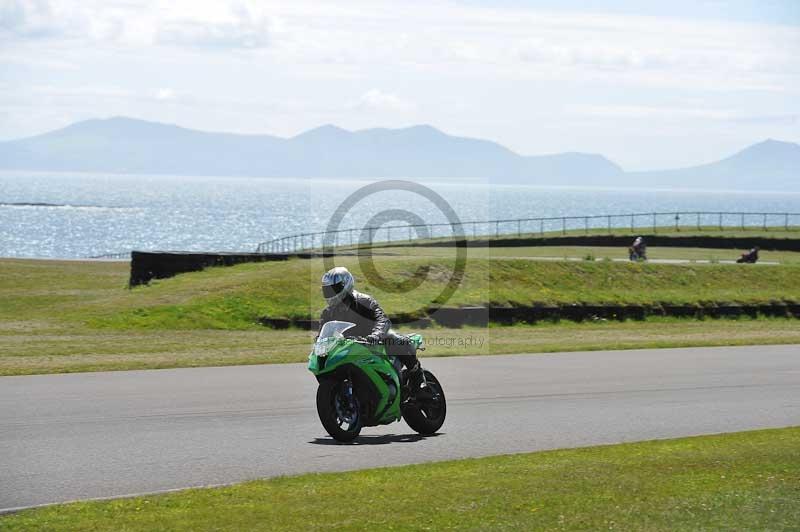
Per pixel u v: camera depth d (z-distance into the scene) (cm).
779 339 2644
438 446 1175
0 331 2445
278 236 15875
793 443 1173
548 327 3077
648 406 1498
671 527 778
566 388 1673
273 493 893
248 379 1705
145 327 2650
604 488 909
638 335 2788
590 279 3762
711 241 6481
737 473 979
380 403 1199
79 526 775
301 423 1306
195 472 1007
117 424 1270
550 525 779
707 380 1798
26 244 14100
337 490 903
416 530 764
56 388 1570
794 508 839
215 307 2822
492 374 1850
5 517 808
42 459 1059
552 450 1141
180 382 1656
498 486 918
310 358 1197
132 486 942
